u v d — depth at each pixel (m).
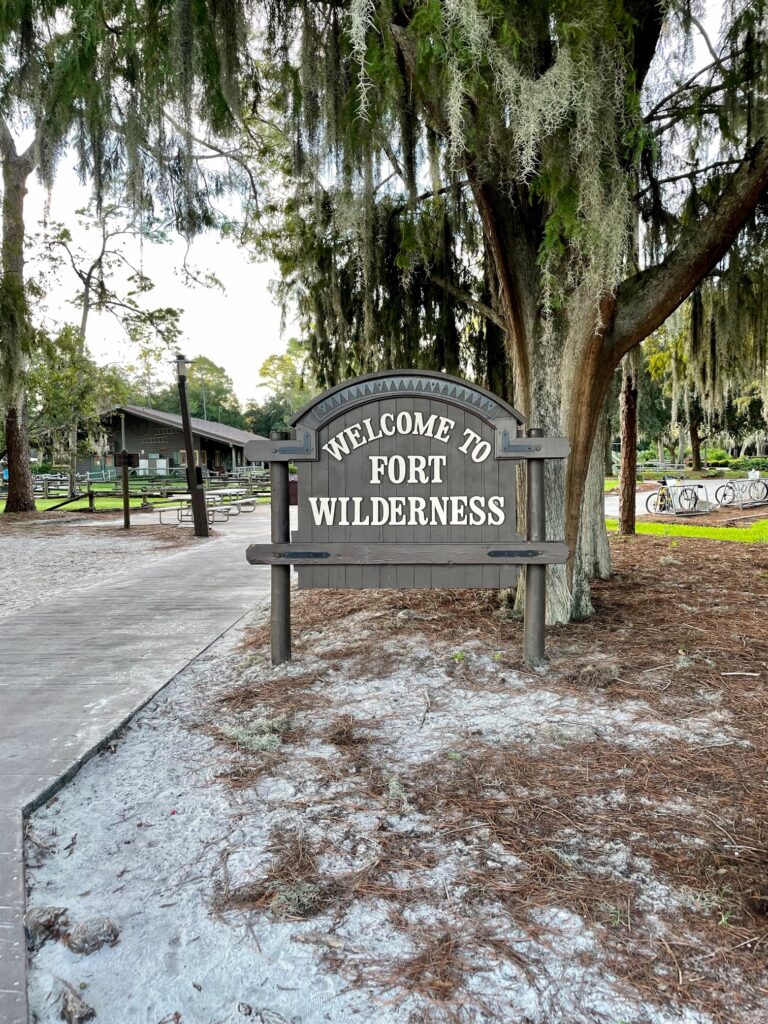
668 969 1.53
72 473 22.39
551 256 3.66
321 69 4.27
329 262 5.90
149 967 1.57
